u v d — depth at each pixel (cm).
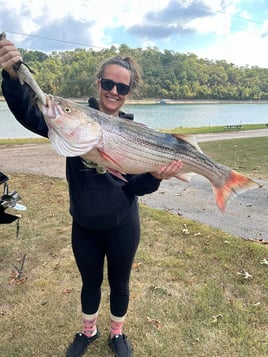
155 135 190
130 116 223
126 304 246
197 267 362
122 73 201
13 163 1063
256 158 1091
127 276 239
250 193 689
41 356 248
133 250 231
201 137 1869
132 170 187
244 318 282
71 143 165
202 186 766
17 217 272
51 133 164
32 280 343
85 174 206
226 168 215
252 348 251
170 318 283
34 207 565
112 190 209
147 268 361
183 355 246
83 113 166
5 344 257
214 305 299
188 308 295
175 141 197
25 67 158
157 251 400
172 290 322
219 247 409
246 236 473
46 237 444
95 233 222
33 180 783
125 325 276
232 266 362
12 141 1767
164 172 195
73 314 291
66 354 249
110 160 178
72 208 217
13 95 172
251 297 310
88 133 167
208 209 598
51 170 940
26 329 273
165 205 624
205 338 261
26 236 447
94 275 236
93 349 253
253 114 5878
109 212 210
